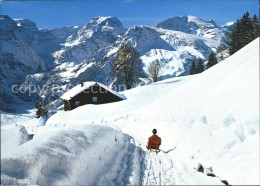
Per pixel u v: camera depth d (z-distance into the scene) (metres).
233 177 7.86
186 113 17.88
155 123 20.31
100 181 7.47
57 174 6.46
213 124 13.65
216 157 9.48
